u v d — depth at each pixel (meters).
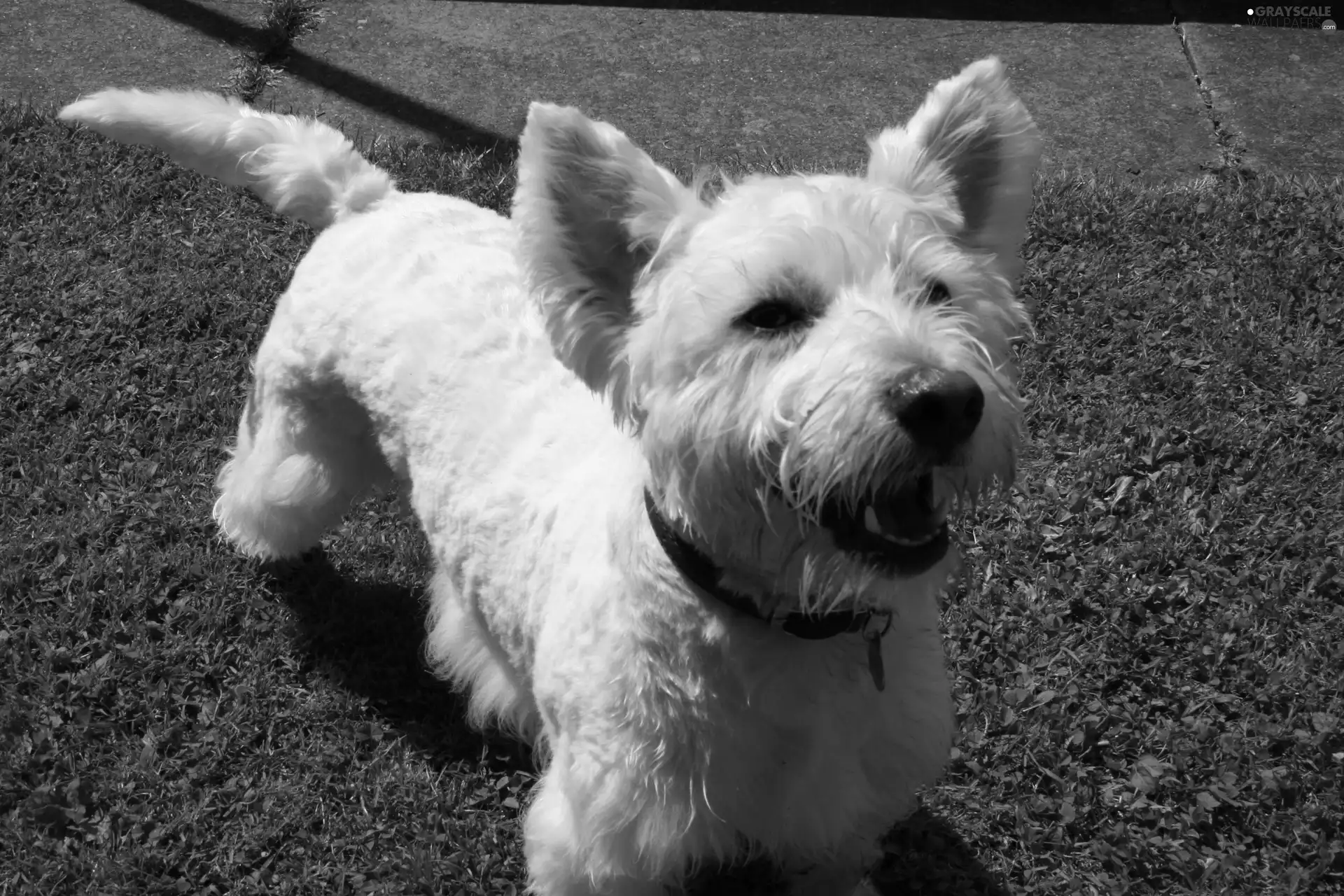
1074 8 1.43
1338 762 0.72
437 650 0.78
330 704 0.79
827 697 0.57
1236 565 0.83
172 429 0.93
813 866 0.65
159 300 1.02
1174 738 0.74
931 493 0.53
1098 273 1.03
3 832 0.72
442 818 0.73
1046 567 0.82
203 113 0.77
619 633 0.58
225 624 0.82
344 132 1.22
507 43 1.38
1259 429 0.90
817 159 1.19
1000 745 0.75
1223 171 1.16
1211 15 1.41
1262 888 0.68
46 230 1.09
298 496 0.79
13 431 0.92
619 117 1.26
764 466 0.52
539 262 0.57
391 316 0.72
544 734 0.71
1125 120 1.24
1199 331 0.98
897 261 0.55
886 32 1.39
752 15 1.43
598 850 0.61
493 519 0.67
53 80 1.29
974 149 0.60
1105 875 0.70
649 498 0.56
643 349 0.56
